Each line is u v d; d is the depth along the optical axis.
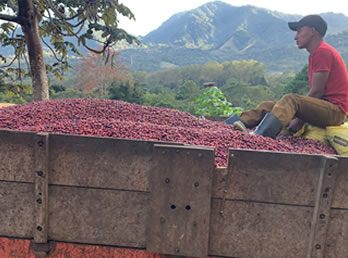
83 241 1.61
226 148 2.12
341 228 1.51
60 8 5.71
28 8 4.94
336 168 1.43
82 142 1.53
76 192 1.58
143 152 1.52
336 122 2.84
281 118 2.69
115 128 2.17
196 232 1.52
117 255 1.63
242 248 1.55
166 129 2.29
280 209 1.51
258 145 2.29
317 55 2.78
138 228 1.58
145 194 1.55
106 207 1.58
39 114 2.89
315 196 1.49
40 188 1.55
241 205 1.52
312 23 2.84
